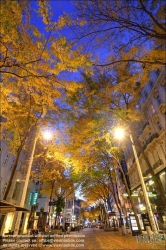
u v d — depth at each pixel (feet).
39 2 18.02
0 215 62.08
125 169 137.08
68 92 33.76
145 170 89.76
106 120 41.60
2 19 17.54
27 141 76.48
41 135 50.29
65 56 20.17
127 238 47.01
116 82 35.01
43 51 20.98
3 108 33.14
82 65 21.21
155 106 74.54
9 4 17.08
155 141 73.31
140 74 32.27
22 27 19.62
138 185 99.71
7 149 68.39
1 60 23.06
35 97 32.37
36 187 108.37
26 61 22.20
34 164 89.61
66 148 43.65
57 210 91.56
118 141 58.18
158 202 69.51
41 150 78.23
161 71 67.21
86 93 35.60
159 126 73.77
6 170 68.28
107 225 128.06
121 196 140.97
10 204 22.71
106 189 114.01
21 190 81.71
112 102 39.45
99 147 55.26
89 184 107.65
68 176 104.42
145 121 84.48
